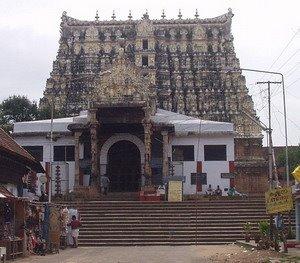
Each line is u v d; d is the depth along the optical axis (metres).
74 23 91.38
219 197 45.75
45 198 42.59
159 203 40.97
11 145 29.89
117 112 49.75
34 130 53.19
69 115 82.69
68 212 32.47
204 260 22.28
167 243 33.94
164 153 50.78
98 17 92.69
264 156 78.62
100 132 52.06
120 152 53.03
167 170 50.69
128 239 34.41
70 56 88.81
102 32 91.56
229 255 23.95
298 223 28.91
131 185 52.75
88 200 45.12
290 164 88.50
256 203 39.97
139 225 36.31
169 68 88.62
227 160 52.06
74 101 84.88
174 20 91.44
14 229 24.72
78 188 47.66
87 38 90.38
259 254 23.58
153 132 51.47
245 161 69.56
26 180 35.34
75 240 32.25
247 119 79.75
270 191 26.12
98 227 36.12
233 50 88.88
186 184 51.66
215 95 85.44
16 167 30.72
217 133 52.25
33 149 52.66
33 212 27.50
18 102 84.50
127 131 52.25
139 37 89.31
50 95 84.56
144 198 45.50
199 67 87.81
